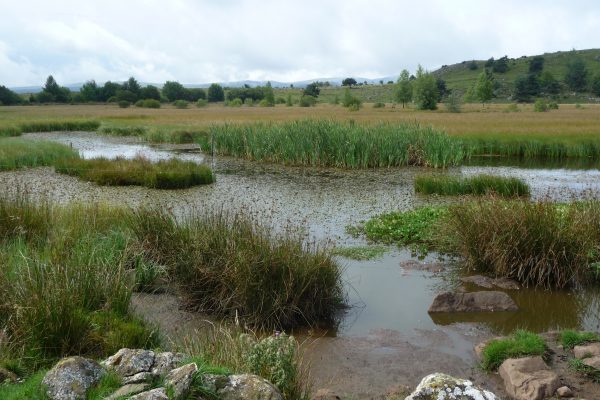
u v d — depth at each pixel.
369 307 7.29
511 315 7.03
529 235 8.20
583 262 8.05
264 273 6.68
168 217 8.45
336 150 23.62
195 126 40.50
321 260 7.09
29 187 16.75
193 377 3.64
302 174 21.08
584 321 6.85
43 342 4.92
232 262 6.84
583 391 4.75
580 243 8.05
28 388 3.72
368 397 4.92
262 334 6.35
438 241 9.94
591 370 5.02
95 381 3.69
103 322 5.43
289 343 4.41
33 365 4.66
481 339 6.29
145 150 30.22
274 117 49.50
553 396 4.64
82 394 3.56
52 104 103.50
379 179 19.67
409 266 8.96
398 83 81.25
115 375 3.79
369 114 55.47
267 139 25.52
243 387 3.64
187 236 7.91
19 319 5.05
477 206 9.40
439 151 23.25
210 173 18.75
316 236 10.92
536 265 8.05
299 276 6.75
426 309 7.22
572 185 17.94
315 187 17.72
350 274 8.65
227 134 27.86
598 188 17.11
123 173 18.00
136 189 16.97
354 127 25.33
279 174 21.05
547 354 5.47
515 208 8.68
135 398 3.38
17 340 4.92
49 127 44.62
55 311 5.05
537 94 106.88
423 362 5.65
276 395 3.61
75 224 8.66
